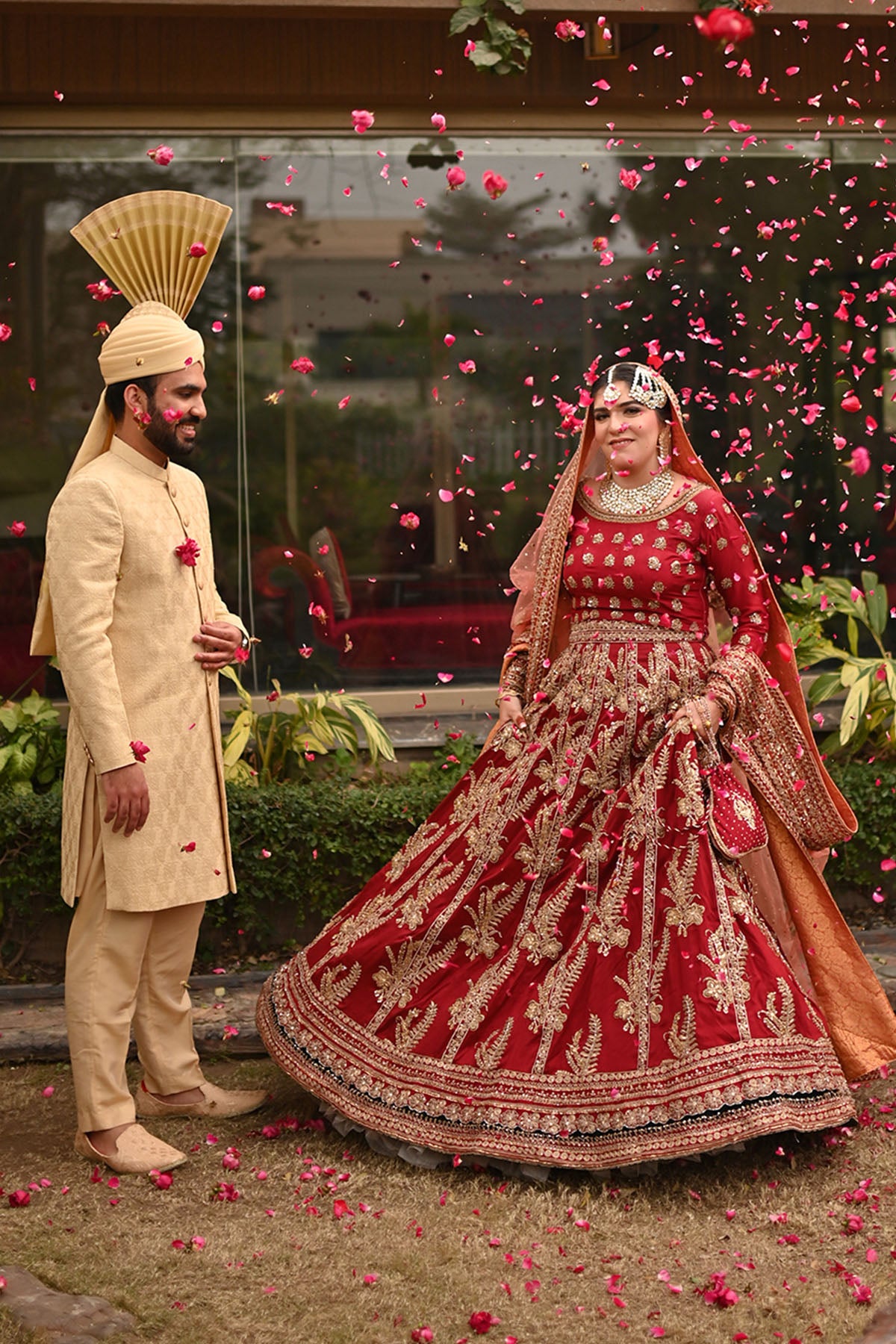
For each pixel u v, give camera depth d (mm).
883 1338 2293
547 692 3309
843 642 5238
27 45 4496
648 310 4969
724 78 4836
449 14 4297
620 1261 2596
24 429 4723
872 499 5105
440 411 4914
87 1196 2896
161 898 3055
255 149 4754
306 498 4883
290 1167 3037
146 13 4211
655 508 3219
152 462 3131
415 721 4938
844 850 4496
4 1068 3709
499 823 3178
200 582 3207
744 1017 2895
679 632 3205
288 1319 2395
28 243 4672
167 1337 2334
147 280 3188
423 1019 3070
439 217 4855
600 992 2957
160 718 3066
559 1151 2854
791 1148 3061
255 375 4828
